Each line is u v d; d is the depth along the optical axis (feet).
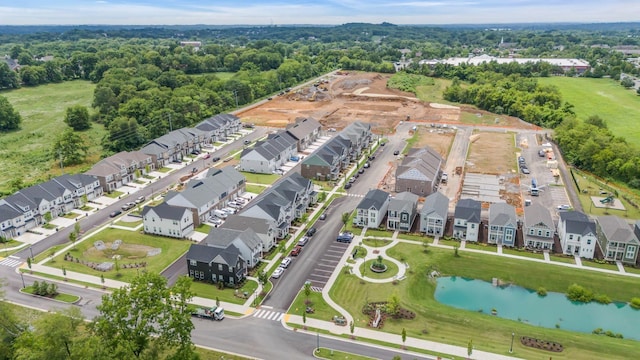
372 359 232.12
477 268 317.83
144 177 483.51
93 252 338.34
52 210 391.65
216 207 400.67
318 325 258.78
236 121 647.97
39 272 312.09
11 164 513.86
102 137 601.21
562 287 299.99
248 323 260.62
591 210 405.59
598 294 291.38
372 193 387.55
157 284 213.87
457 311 272.31
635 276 305.12
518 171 499.92
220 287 293.43
